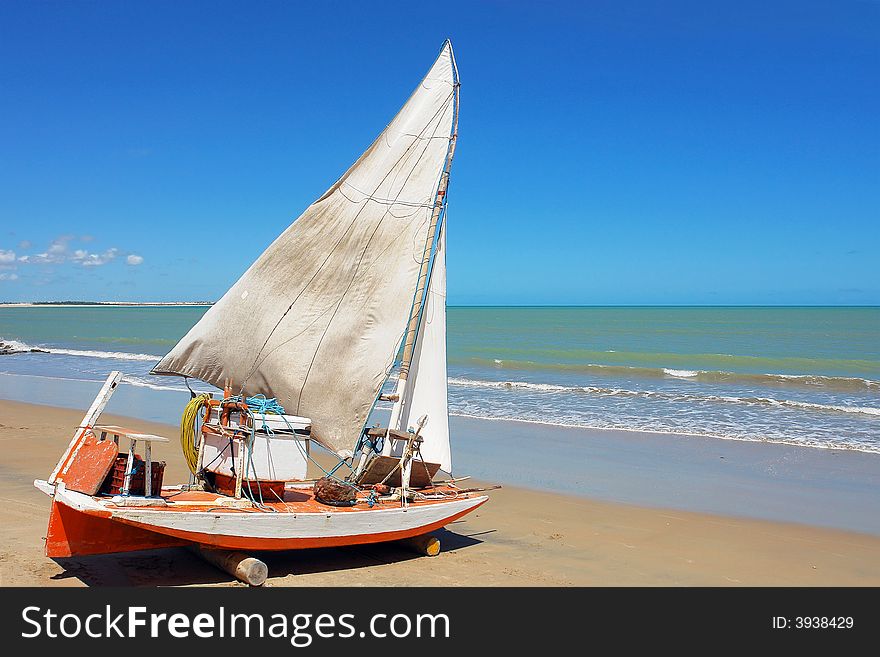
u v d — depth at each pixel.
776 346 49.72
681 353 43.22
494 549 9.71
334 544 8.16
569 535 10.52
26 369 34.41
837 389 27.69
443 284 9.84
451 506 9.17
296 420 8.13
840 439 18.20
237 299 9.23
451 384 28.61
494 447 17.12
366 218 9.43
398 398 9.56
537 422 20.41
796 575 9.07
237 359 9.26
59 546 7.02
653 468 15.15
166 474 13.30
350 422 9.11
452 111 9.87
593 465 15.34
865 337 59.25
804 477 14.47
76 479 7.16
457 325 88.25
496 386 28.20
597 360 39.50
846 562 9.60
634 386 28.23
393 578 8.37
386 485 9.33
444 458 9.88
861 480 14.26
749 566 9.38
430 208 9.62
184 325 92.81
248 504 7.78
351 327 9.28
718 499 12.78
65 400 23.91
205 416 8.32
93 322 104.75
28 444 15.80
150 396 24.73
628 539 10.43
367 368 9.17
